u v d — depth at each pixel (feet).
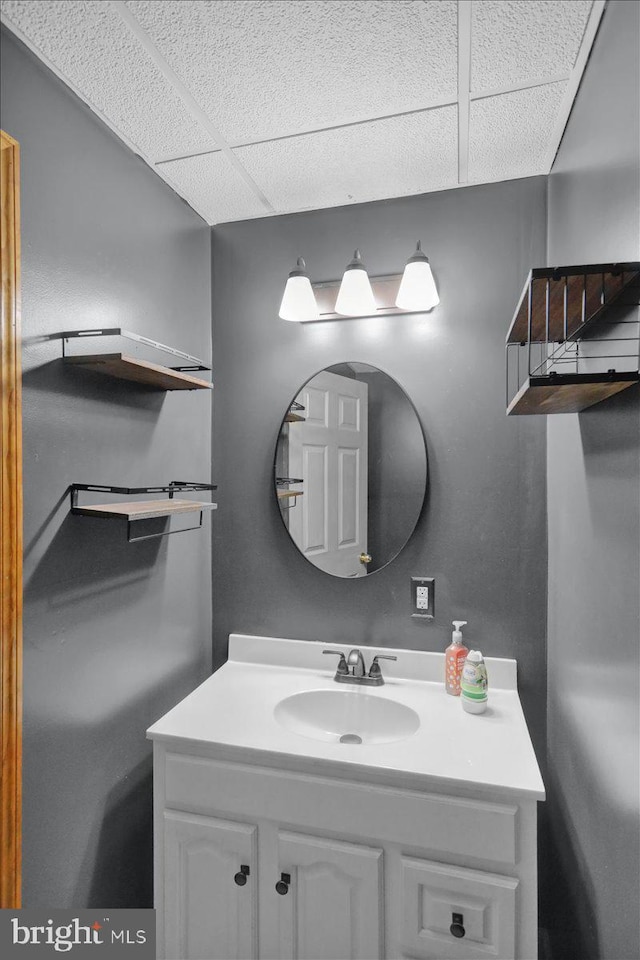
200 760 4.55
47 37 3.68
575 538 4.36
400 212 5.91
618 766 3.27
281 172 5.40
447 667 5.41
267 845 4.40
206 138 4.83
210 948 4.51
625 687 3.15
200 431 6.24
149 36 3.69
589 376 2.85
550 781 5.35
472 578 5.69
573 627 4.42
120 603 4.82
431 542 5.81
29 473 3.81
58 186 4.08
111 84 4.15
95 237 4.49
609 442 3.47
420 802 4.06
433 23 3.61
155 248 5.37
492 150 5.07
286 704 5.32
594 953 3.84
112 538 4.71
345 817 4.21
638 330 2.93
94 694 4.48
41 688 3.93
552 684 5.28
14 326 3.58
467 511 5.71
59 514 4.09
